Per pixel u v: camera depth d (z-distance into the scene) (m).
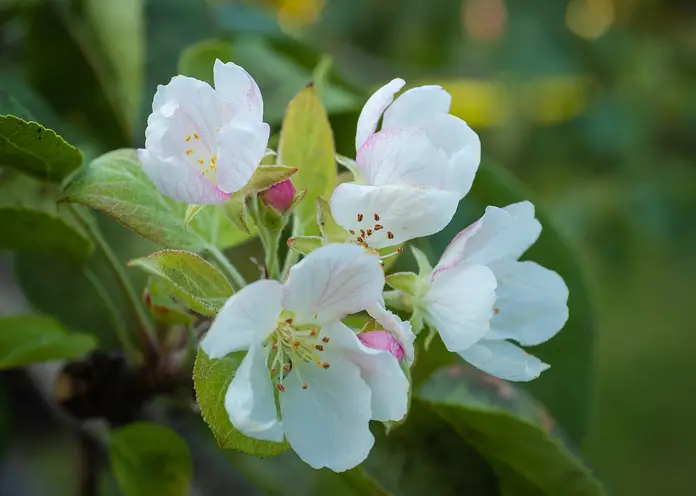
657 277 0.94
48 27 0.44
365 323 0.32
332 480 0.39
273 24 0.49
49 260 0.41
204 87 0.31
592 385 0.41
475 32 0.86
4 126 0.32
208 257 0.34
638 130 0.77
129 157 0.34
